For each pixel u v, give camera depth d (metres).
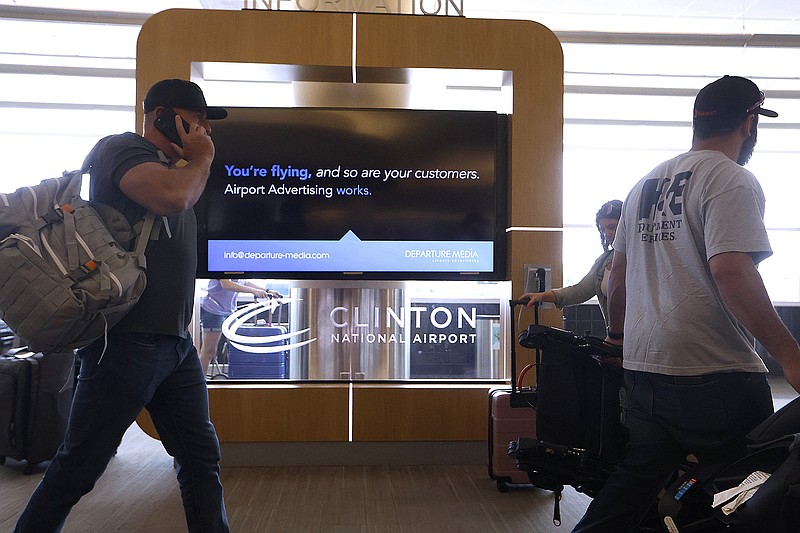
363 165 4.56
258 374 4.54
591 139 11.37
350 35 4.49
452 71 4.57
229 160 4.50
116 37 8.38
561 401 2.29
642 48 8.55
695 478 1.67
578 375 2.29
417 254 4.59
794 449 1.40
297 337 4.57
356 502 3.70
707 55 8.89
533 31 4.60
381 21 4.51
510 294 4.55
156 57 4.40
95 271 1.94
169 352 2.21
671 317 1.81
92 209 2.05
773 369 9.44
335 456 4.52
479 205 4.61
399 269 4.58
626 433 2.26
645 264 1.91
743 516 1.43
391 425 4.50
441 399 4.53
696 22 8.88
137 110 4.39
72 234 1.96
